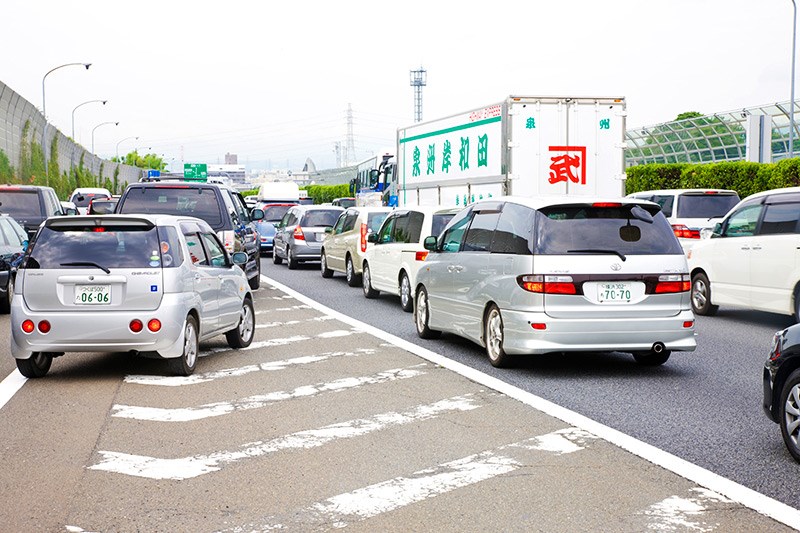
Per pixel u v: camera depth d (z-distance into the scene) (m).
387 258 17.02
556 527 4.84
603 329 9.12
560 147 17.02
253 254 19.42
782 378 6.42
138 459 6.24
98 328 8.97
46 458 6.27
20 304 9.09
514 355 9.88
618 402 8.20
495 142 17.53
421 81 131.75
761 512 5.08
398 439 6.82
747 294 14.37
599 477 5.79
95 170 88.81
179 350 9.23
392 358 10.77
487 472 5.91
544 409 7.86
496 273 9.84
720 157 45.72
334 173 84.50
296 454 6.39
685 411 7.82
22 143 50.59
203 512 5.10
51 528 4.83
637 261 9.23
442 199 20.73
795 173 32.78
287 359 10.70
